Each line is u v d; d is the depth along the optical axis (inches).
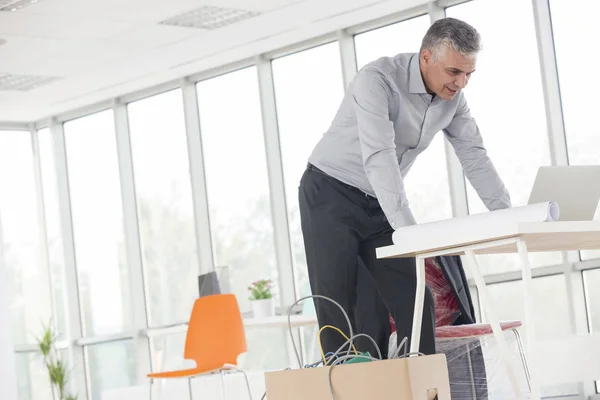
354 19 329.1
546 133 295.0
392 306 119.6
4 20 296.2
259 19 319.3
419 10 322.7
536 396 89.4
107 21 307.1
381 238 123.1
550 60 292.7
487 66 307.6
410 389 81.5
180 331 225.8
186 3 294.8
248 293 369.4
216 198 380.5
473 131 132.8
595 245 112.4
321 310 125.5
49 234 438.9
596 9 286.0
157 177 399.5
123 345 407.2
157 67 367.2
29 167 441.7
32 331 427.2
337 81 346.9
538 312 292.2
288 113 360.5
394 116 123.0
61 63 349.4
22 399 418.0
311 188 126.9
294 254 358.0
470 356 135.7
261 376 260.8
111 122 415.5
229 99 377.4
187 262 389.1
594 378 164.7
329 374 84.9
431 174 319.6
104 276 416.5
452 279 141.4
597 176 107.7
